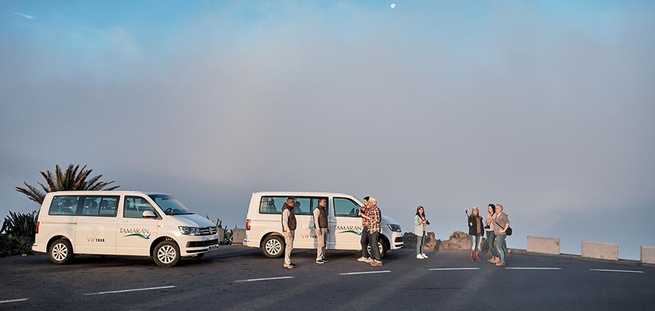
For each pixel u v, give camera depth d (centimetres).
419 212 1711
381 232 1655
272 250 1614
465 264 1538
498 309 873
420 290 1055
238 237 2191
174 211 1468
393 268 1409
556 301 946
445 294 1011
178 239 1389
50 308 877
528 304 916
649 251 1708
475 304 912
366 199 1515
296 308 875
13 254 1766
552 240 1991
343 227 1603
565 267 1510
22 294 1001
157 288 1069
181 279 1189
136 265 1434
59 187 2303
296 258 1628
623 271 1447
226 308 875
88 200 1452
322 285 1112
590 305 912
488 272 1352
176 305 899
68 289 1055
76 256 1631
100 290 1045
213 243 1494
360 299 954
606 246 1825
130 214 1428
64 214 1448
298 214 1617
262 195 1652
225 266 1420
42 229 1445
